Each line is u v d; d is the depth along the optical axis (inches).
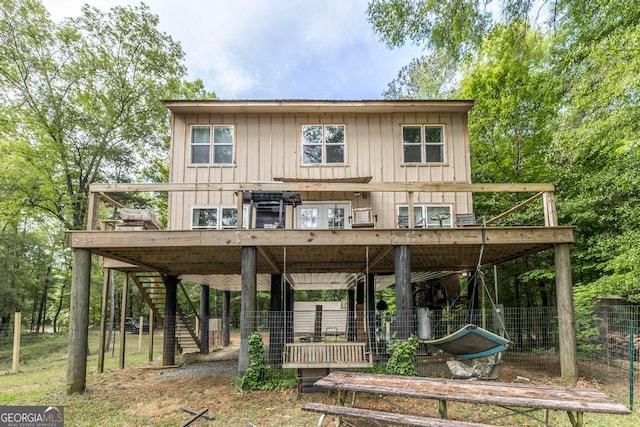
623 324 320.8
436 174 405.7
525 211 476.7
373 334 377.4
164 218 853.8
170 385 280.4
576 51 362.6
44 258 804.6
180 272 415.8
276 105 394.9
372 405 211.5
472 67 617.0
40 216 719.1
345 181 371.6
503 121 559.2
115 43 668.7
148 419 199.0
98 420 199.0
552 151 396.5
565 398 144.0
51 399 238.7
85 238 255.4
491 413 193.9
